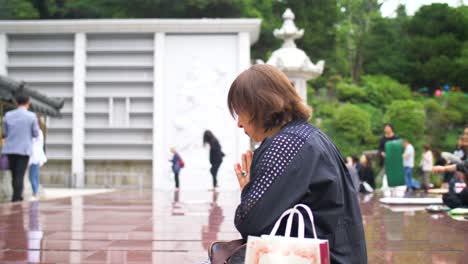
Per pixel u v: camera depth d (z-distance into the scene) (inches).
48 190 618.8
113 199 371.2
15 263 124.0
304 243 52.9
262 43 1103.6
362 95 1181.1
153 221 218.1
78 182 682.8
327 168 61.9
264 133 69.2
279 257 53.2
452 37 1306.6
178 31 687.1
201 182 668.1
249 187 62.9
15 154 337.1
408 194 410.0
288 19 563.2
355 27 1475.1
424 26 1357.0
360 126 974.4
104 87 705.0
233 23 679.7
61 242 157.6
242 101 67.5
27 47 712.4
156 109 682.2
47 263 124.0
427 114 1112.2
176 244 153.1
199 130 680.4
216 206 301.6
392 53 1389.0
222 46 690.8
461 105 1141.1
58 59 713.0
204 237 168.1
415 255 125.8
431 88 1320.1
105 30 692.1
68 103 711.1
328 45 1253.1
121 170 696.4
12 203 326.6
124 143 693.9
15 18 973.8
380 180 699.4
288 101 66.9
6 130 339.9
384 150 465.4
